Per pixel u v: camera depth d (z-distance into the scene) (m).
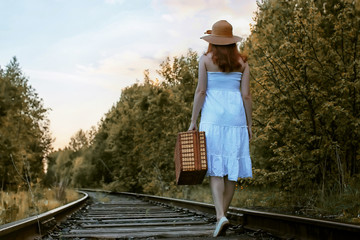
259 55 7.82
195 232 4.29
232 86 3.63
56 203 10.19
